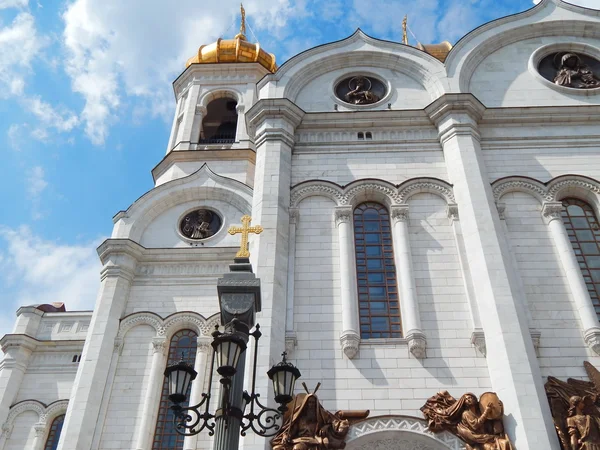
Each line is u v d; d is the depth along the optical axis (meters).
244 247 14.38
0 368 31.67
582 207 21.67
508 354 17.28
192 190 31.22
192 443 23.45
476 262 19.55
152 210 30.89
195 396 24.72
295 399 16.91
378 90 25.94
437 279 19.81
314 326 18.97
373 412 17.16
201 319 26.64
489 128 23.61
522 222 21.05
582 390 16.91
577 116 23.55
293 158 23.34
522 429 15.90
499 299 18.41
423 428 16.53
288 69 26.03
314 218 21.58
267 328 18.30
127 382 25.34
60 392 31.12
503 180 21.91
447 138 22.97
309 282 19.97
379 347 18.38
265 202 21.44
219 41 42.06
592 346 17.92
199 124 38.03
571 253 20.00
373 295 19.84
